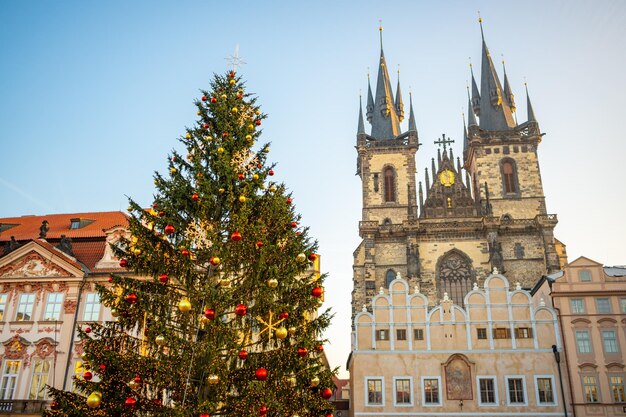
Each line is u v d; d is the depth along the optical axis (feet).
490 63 323.57
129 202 76.54
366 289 252.62
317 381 69.21
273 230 77.87
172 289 73.51
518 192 278.26
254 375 67.72
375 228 262.47
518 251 254.27
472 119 303.27
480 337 159.33
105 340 67.77
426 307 164.14
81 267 146.00
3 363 137.18
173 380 64.08
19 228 174.40
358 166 322.55
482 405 151.84
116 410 61.31
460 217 273.33
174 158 84.17
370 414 153.48
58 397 61.26
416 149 294.87
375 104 329.72
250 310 71.20
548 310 161.38
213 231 73.41
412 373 156.56
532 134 287.48
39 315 141.69
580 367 154.10
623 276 163.94
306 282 79.71
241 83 96.07
